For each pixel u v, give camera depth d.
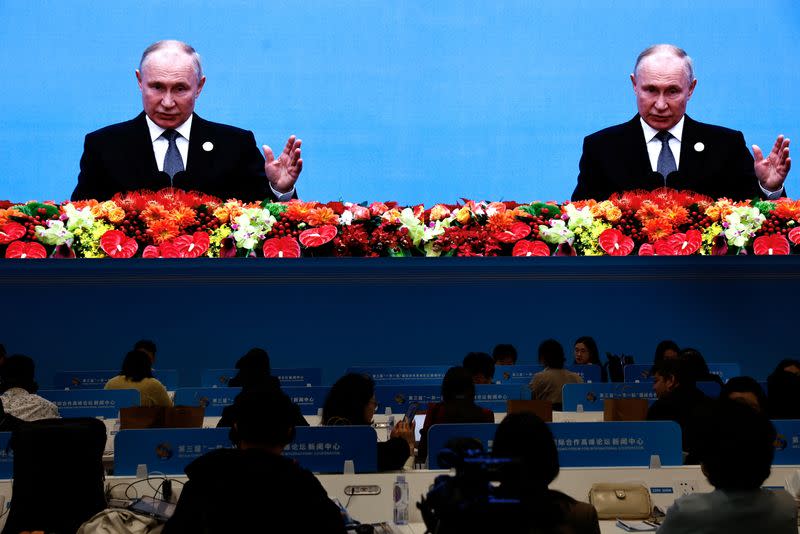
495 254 26.31
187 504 8.00
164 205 25.48
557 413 17.58
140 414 14.83
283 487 7.99
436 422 15.08
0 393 17.16
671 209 26.06
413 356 26.38
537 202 26.38
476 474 7.37
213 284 26.06
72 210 25.34
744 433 8.33
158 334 25.95
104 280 25.80
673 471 12.48
